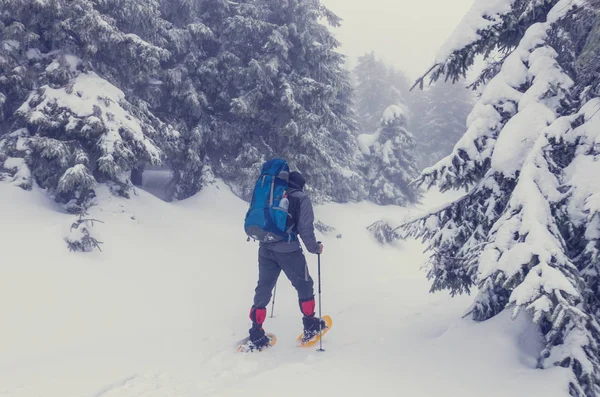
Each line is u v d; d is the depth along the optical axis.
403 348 3.91
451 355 3.62
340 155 24.89
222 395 2.95
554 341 3.54
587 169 3.47
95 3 9.59
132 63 10.12
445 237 4.50
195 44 13.63
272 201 4.02
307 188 15.86
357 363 3.56
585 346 3.17
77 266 6.64
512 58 4.37
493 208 4.14
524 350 3.65
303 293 4.22
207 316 6.28
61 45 9.46
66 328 5.11
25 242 6.58
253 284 8.62
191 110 13.21
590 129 3.58
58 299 5.69
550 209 3.44
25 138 8.45
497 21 4.47
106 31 8.95
